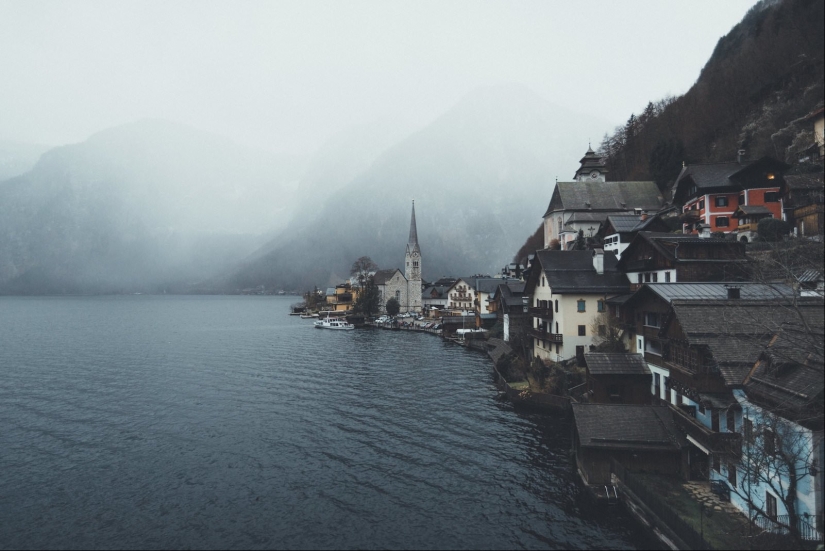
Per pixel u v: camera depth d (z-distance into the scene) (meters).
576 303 56.56
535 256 64.06
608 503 29.86
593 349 51.56
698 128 119.12
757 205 69.25
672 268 46.50
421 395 56.69
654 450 31.08
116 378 67.81
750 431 26.36
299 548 26.27
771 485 22.05
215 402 54.31
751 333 29.89
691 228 71.81
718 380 29.55
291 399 55.38
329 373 70.62
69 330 137.25
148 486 33.47
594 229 111.75
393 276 181.50
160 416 49.12
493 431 43.59
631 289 55.53
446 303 177.00
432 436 42.53
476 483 33.34
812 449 21.30
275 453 39.03
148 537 27.41
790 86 86.56
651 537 26.12
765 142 84.38
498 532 27.53
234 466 36.59
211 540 27.06
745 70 105.06
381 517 29.27
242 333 130.62
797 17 80.50
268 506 30.66
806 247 35.06
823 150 39.59
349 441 41.50
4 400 55.72
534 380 56.72
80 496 32.12
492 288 115.38
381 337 118.94
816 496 21.16
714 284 41.12
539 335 63.31
